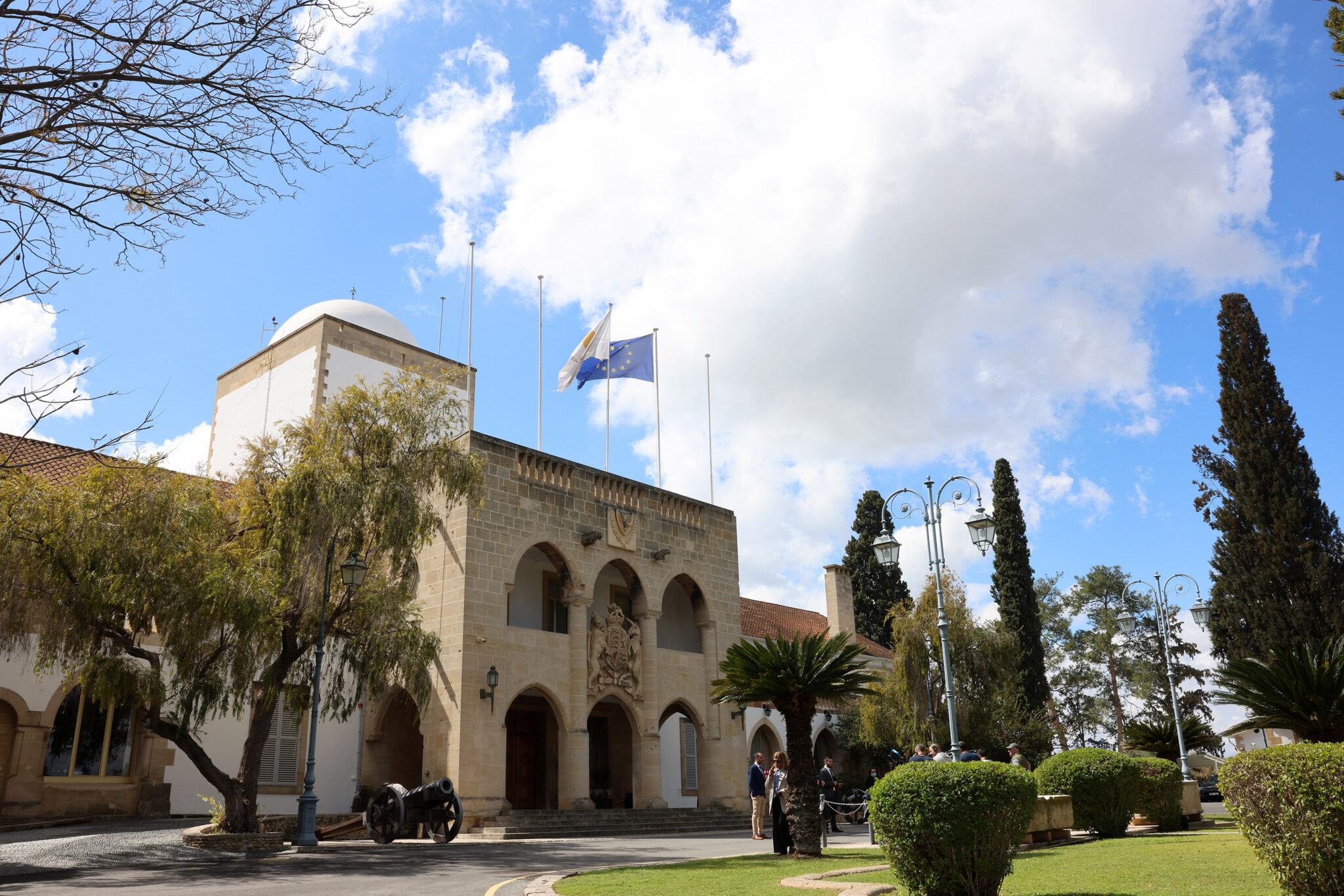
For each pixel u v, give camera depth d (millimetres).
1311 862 8258
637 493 33250
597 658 30172
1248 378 39500
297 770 27062
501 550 28047
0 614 19469
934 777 9539
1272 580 37188
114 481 18438
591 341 35500
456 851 19297
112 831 20547
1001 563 48062
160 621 18438
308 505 20469
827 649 17016
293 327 40312
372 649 21219
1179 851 13984
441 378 25250
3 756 21875
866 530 52812
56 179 8875
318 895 12039
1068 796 18484
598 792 34312
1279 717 16219
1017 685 44500
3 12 7953
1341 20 15508
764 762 39781
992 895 9445
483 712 26297
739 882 12016
